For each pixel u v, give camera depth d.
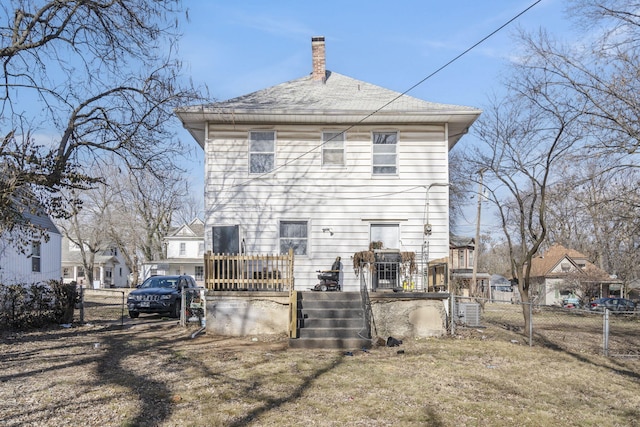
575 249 51.88
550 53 15.84
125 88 14.27
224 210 17.03
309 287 16.92
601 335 18.27
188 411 7.27
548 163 15.78
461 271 41.00
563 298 49.38
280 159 17.25
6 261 21.61
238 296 14.34
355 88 19.39
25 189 13.24
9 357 10.89
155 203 40.53
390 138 17.48
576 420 7.43
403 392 8.50
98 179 14.11
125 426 6.60
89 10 13.33
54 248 26.39
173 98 14.50
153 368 9.90
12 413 7.00
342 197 17.20
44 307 16.23
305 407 7.57
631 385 9.74
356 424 6.90
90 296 38.25
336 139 17.41
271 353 11.62
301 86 19.66
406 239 17.05
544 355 12.38
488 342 13.87
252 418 7.04
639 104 14.06
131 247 50.41
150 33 13.92
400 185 17.22
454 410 7.62
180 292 19.84
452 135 18.94
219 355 11.30
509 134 20.66
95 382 8.74
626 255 25.16
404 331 14.49
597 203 15.58
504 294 47.41
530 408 7.89
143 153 14.93
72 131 13.88
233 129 17.27
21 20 12.86
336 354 11.67
